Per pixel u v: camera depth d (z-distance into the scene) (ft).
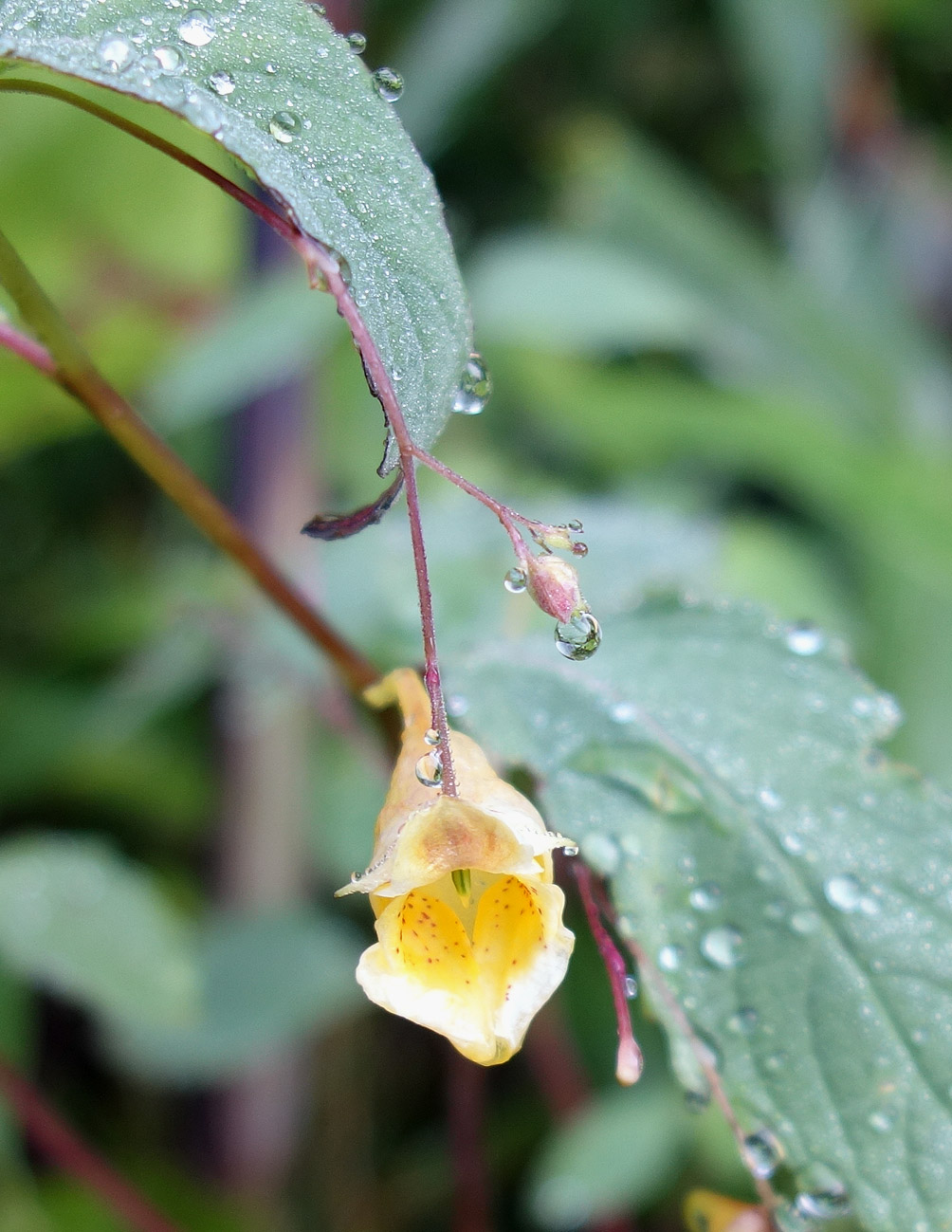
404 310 0.65
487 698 0.78
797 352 1.57
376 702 0.77
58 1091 1.28
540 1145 1.24
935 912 0.72
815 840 0.74
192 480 0.77
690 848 0.74
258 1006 1.07
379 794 1.25
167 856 1.37
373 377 0.65
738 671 0.78
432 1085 1.33
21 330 0.80
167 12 0.64
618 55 1.82
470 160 1.79
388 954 0.66
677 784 0.75
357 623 0.97
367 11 1.71
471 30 1.57
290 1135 1.22
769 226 1.85
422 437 0.66
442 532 1.00
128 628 1.36
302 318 1.07
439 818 0.66
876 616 1.36
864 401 1.55
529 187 1.76
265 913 1.15
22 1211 1.07
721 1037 0.72
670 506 1.45
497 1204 1.24
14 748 1.29
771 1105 0.71
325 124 0.64
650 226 1.60
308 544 1.10
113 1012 1.05
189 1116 1.22
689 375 1.65
